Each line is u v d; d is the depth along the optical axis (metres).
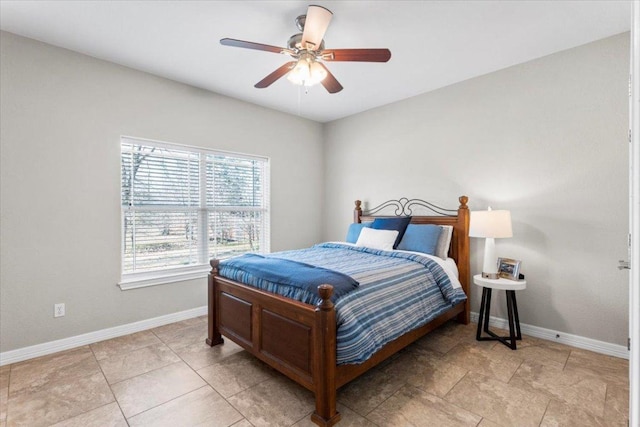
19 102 2.58
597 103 2.70
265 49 2.26
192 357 2.63
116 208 3.06
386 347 2.26
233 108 3.94
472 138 3.42
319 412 1.87
